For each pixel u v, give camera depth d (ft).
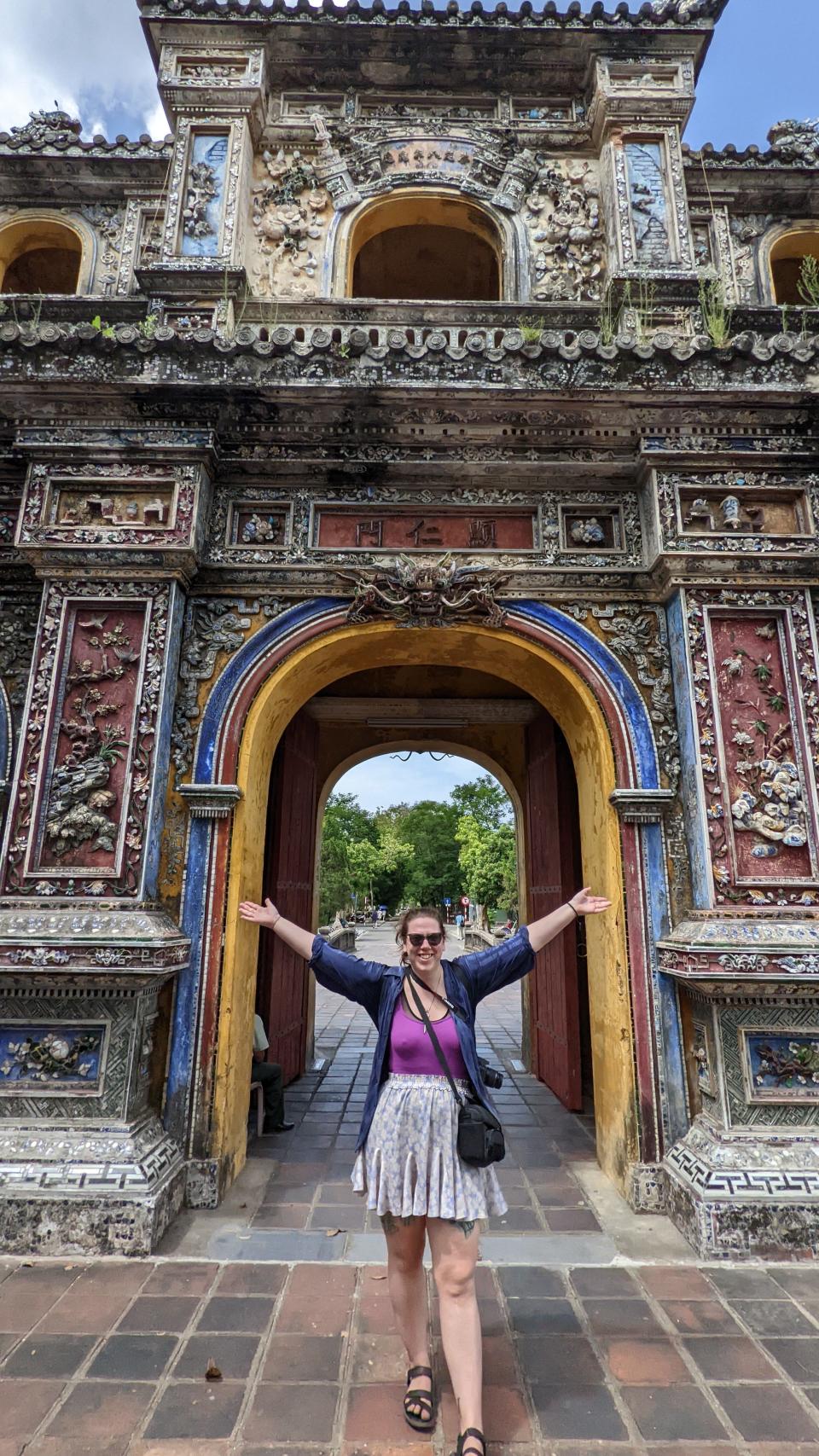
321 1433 8.19
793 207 23.62
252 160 22.44
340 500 16.96
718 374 16.28
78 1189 12.17
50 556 15.43
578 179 22.76
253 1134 18.19
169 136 22.65
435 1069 8.36
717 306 19.89
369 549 16.63
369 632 16.34
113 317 20.62
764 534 15.87
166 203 21.99
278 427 16.37
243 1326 10.09
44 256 24.71
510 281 22.00
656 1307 10.73
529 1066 25.88
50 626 15.24
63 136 22.76
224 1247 12.29
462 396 15.74
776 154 23.00
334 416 16.16
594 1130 18.80
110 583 15.58
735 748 15.01
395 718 27.96
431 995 8.77
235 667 15.99
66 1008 13.37
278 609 16.38
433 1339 9.98
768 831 14.47
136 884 14.03
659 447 16.19
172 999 14.42
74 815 14.26
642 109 22.08
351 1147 17.39
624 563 16.61
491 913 116.67
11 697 16.22
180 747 15.51
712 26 22.26
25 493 15.81
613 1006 14.97
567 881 21.57
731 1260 12.02
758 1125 13.12
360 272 27.53
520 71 22.95
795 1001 13.47
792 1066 13.35
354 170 22.54
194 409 15.98
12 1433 8.09
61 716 14.89
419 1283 8.59
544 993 23.81
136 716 14.80
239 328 18.13
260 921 9.10
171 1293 10.89
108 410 16.02
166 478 15.97
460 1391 7.61
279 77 23.06
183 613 16.17
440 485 17.06
